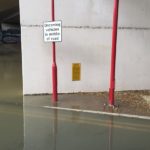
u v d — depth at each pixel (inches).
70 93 335.0
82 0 314.5
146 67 341.7
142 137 220.5
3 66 517.0
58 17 314.3
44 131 231.6
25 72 323.3
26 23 311.0
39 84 328.2
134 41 332.8
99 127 240.2
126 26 327.3
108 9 319.9
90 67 331.9
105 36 326.3
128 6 323.3
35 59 321.1
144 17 328.2
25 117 262.4
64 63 326.0
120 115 267.6
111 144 208.8
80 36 322.7
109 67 334.3
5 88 361.4
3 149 200.1
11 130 233.3
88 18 319.3
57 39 283.4
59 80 330.0
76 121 253.3
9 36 909.2
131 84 343.6
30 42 316.5
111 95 288.8
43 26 295.0
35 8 309.0
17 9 842.8
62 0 311.1
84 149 201.2
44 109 283.4
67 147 204.2
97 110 280.2
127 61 336.5
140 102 304.3
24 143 209.6
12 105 295.3
